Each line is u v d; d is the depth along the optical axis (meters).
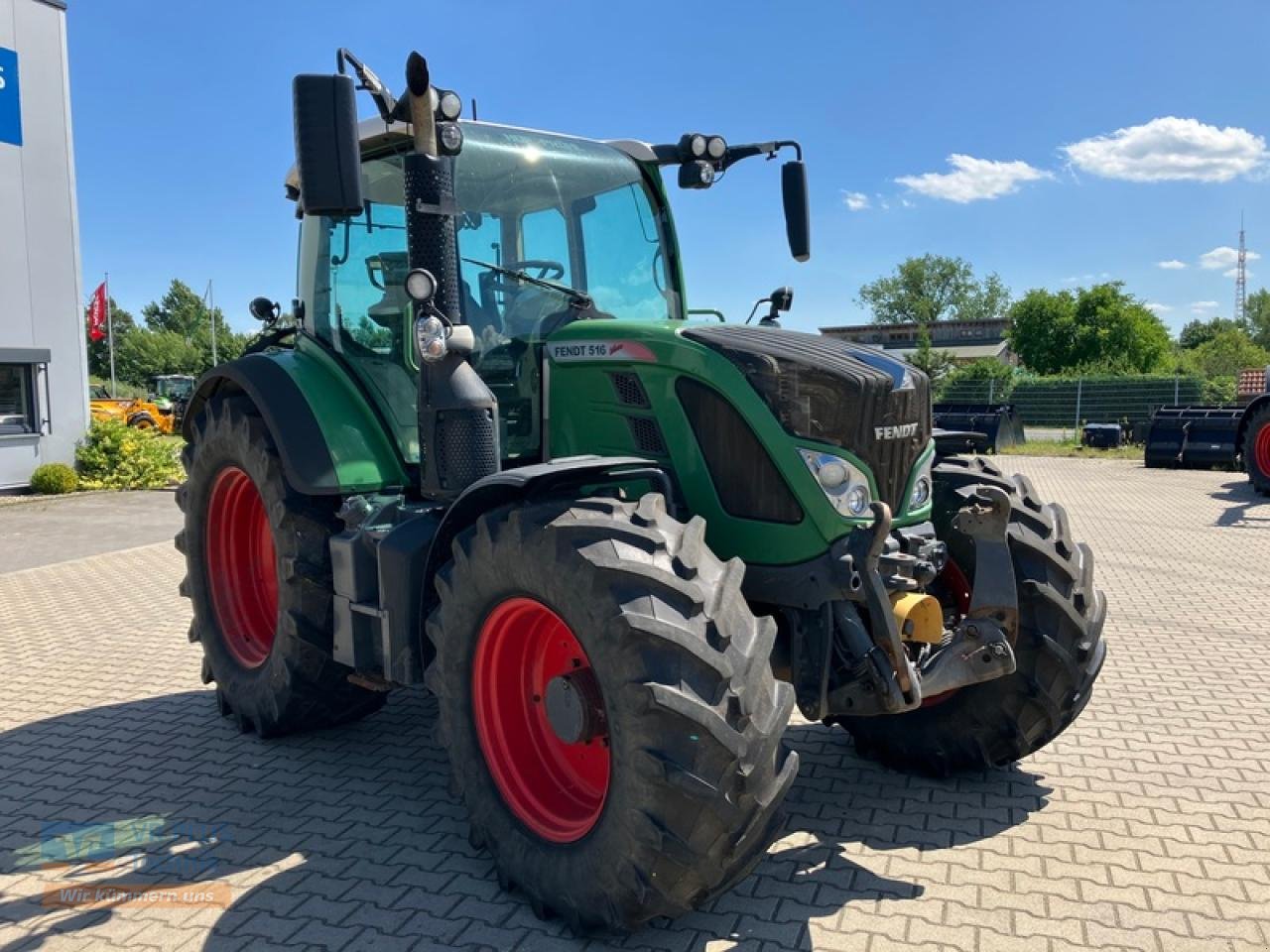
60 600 7.63
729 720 2.56
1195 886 3.13
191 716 4.90
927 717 3.92
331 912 3.04
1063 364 51.59
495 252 3.93
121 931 2.96
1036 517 3.76
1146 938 2.84
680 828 2.58
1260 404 13.34
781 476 3.17
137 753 4.40
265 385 4.15
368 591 3.69
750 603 3.35
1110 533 10.38
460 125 3.97
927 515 3.45
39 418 14.59
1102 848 3.39
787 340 3.40
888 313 76.50
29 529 11.45
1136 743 4.38
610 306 4.25
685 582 2.67
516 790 3.15
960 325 65.38
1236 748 4.31
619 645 2.61
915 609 3.08
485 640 3.12
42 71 14.20
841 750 4.35
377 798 3.89
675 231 4.56
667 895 2.65
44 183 14.40
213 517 4.80
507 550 2.90
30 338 14.38
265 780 4.08
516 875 3.02
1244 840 3.44
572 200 4.18
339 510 3.95
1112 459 19.77
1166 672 5.41
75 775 4.15
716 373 3.27
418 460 3.94
